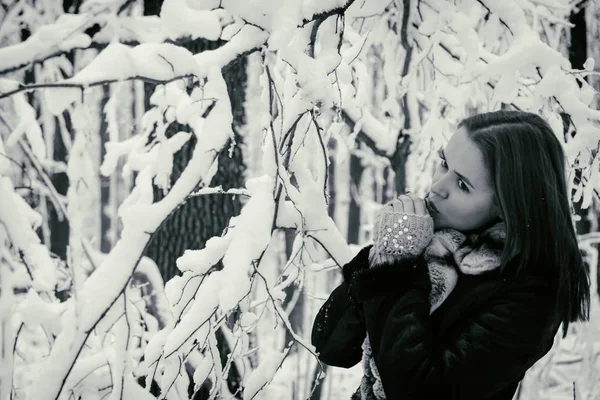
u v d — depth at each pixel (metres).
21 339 2.08
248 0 1.21
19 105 1.61
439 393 1.08
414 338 1.10
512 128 1.14
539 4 2.72
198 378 1.47
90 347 1.93
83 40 1.22
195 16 1.19
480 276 1.15
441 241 1.22
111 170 2.14
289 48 1.22
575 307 1.20
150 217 1.14
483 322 1.09
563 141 2.14
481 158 1.15
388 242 1.22
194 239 2.77
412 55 2.69
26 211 1.52
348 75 1.49
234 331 1.64
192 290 1.36
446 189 1.21
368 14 1.97
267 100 1.32
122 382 1.21
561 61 1.91
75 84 1.04
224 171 2.81
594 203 3.84
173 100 1.90
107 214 9.81
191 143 2.66
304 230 1.55
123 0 1.60
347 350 1.40
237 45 1.25
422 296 1.16
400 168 2.91
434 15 2.21
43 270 1.45
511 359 1.07
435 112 2.37
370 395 1.31
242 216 1.25
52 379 1.07
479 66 2.00
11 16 2.43
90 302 1.07
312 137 1.67
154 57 1.14
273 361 1.51
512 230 1.11
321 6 1.30
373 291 1.21
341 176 8.92
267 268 1.58
